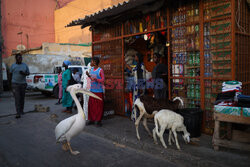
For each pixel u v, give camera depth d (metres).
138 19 5.80
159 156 3.74
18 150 4.12
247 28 4.55
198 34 4.58
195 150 3.79
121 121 5.99
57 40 27.23
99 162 3.55
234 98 3.86
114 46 6.56
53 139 4.77
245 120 3.41
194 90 4.74
